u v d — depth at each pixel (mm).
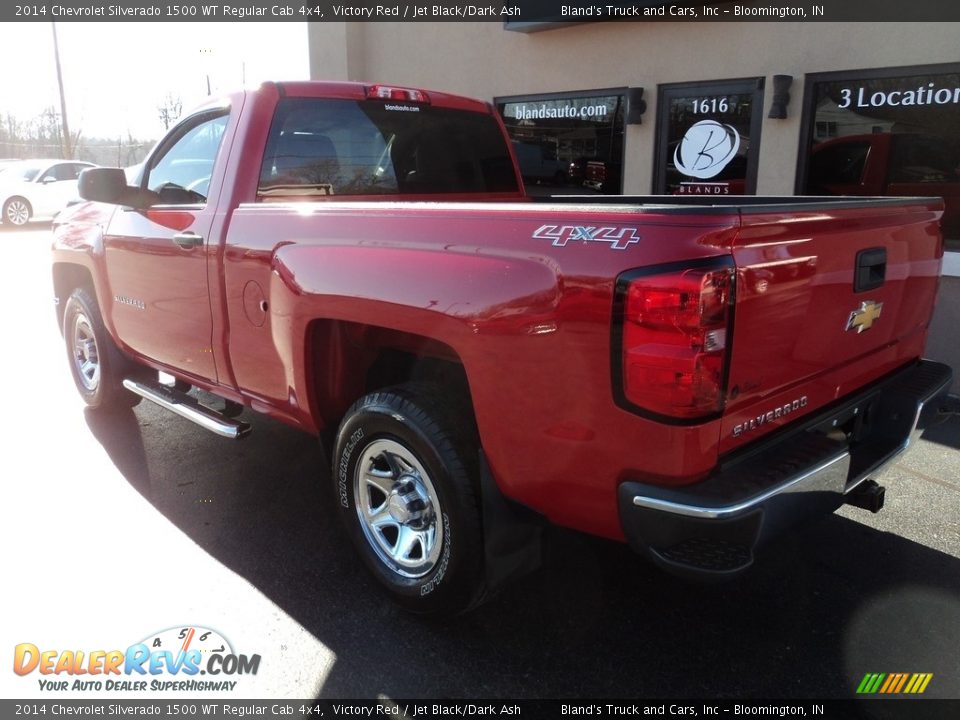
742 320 2238
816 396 2738
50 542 3648
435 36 10273
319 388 3373
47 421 5336
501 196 4816
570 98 9039
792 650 2906
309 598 3240
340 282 2982
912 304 3277
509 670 2803
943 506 4074
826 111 7223
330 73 11391
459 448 2793
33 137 42062
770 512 2277
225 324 3711
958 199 6691
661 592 3285
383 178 4191
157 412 5543
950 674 2771
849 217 2648
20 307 9281
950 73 6512
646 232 2191
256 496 4191
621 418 2266
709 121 7918
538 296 2379
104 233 4621
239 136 3676
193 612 3127
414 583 2990
